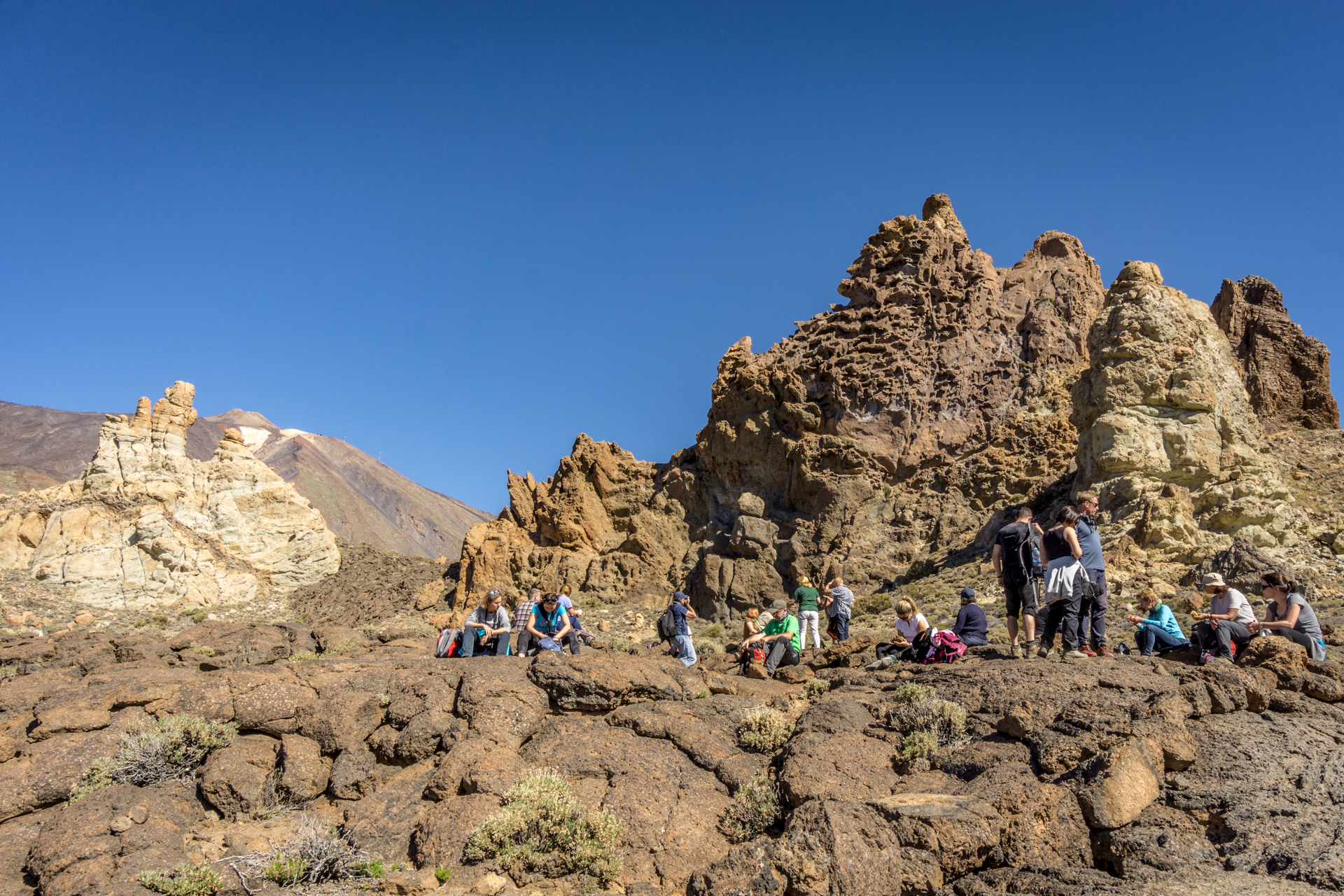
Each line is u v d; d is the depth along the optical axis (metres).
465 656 17.11
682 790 11.36
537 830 10.49
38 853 10.62
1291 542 30.17
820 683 14.43
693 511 53.19
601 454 57.97
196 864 10.43
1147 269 36.75
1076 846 8.99
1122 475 33.19
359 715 13.17
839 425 48.53
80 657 21.88
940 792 9.96
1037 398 46.84
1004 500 43.09
